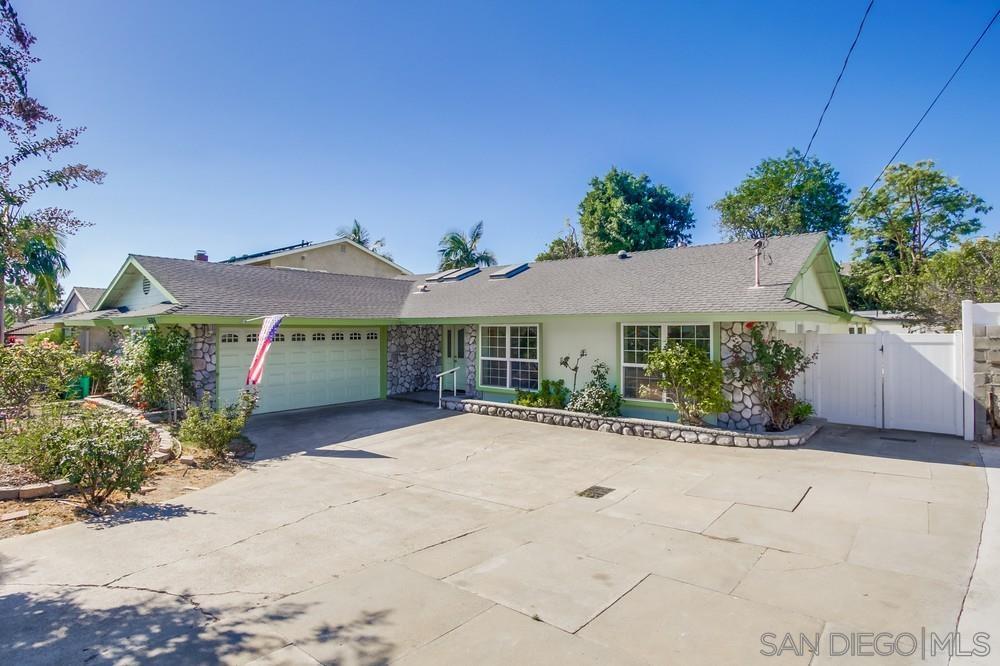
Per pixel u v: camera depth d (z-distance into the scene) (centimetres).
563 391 1310
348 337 1594
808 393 1168
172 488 755
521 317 1285
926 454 875
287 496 719
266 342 1030
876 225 2708
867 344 1102
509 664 334
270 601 422
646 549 520
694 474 800
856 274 2736
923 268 2047
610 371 1253
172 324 1239
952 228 2528
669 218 3284
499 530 583
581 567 480
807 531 557
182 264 1462
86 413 857
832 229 2981
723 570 468
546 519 618
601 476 804
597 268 1520
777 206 2975
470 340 1538
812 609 396
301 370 1482
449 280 1911
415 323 1539
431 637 366
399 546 539
